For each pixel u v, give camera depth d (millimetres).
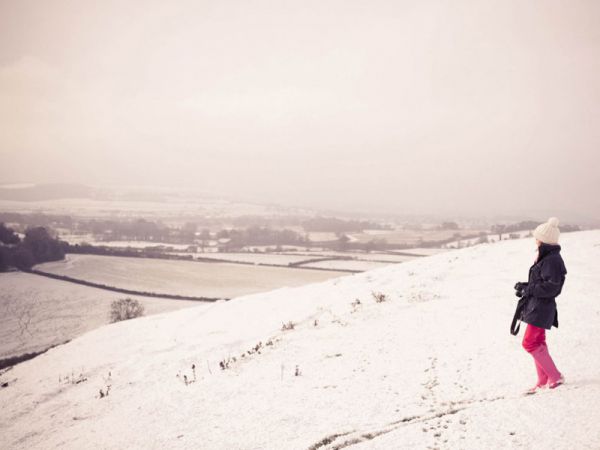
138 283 76688
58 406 9062
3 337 51969
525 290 4953
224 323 14375
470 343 7602
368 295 13227
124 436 6312
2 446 7543
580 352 6117
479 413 4707
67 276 81562
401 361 7449
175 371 9672
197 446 5504
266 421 5883
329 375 7379
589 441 3781
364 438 4867
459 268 14609
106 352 13125
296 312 13523
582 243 15648
